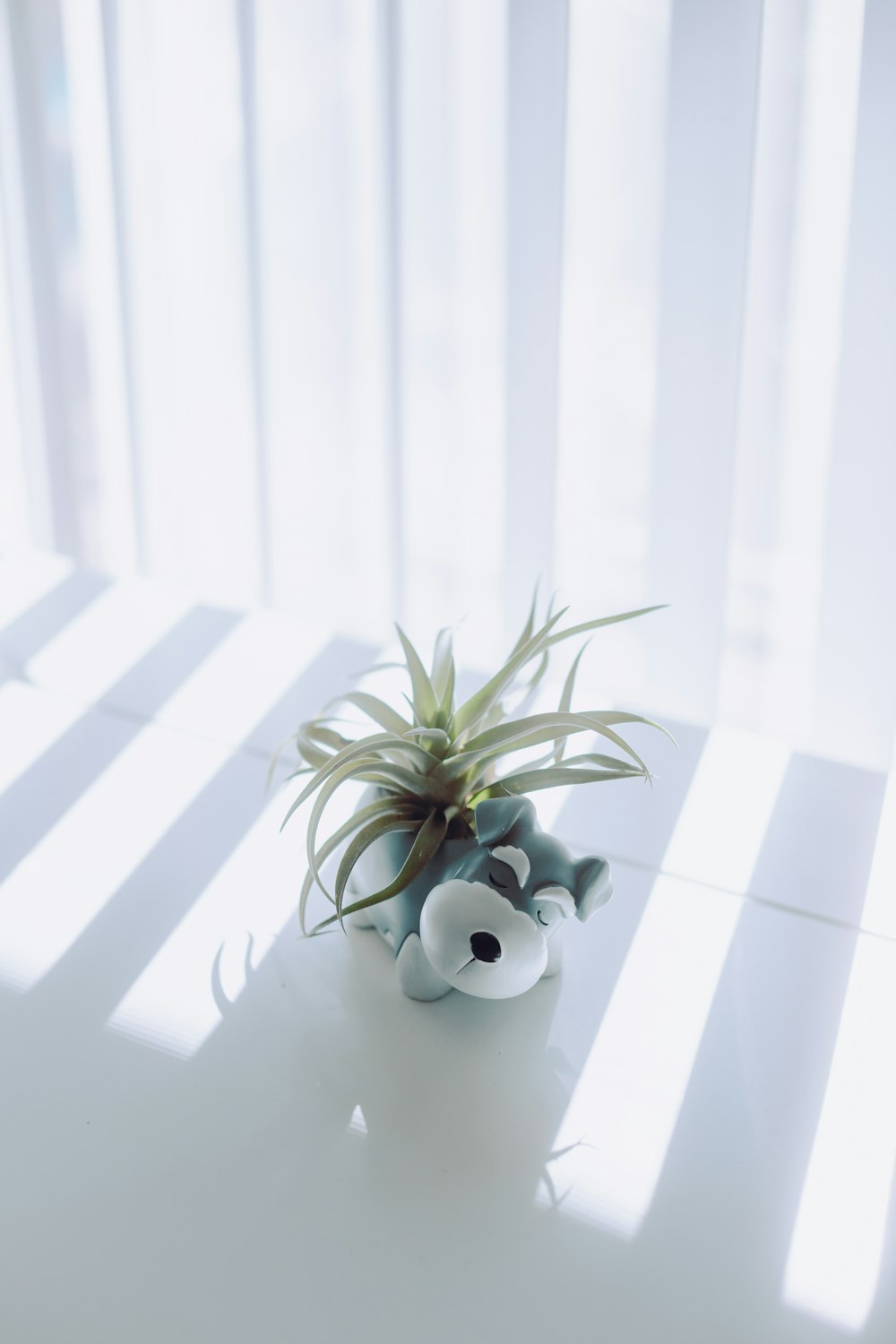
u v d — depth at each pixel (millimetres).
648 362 999
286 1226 492
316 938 609
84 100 1188
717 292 906
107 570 1363
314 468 1195
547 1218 496
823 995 585
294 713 757
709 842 667
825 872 649
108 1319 465
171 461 1271
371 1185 505
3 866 647
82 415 1293
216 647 816
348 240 1108
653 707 1040
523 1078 546
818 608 957
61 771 712
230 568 1288
